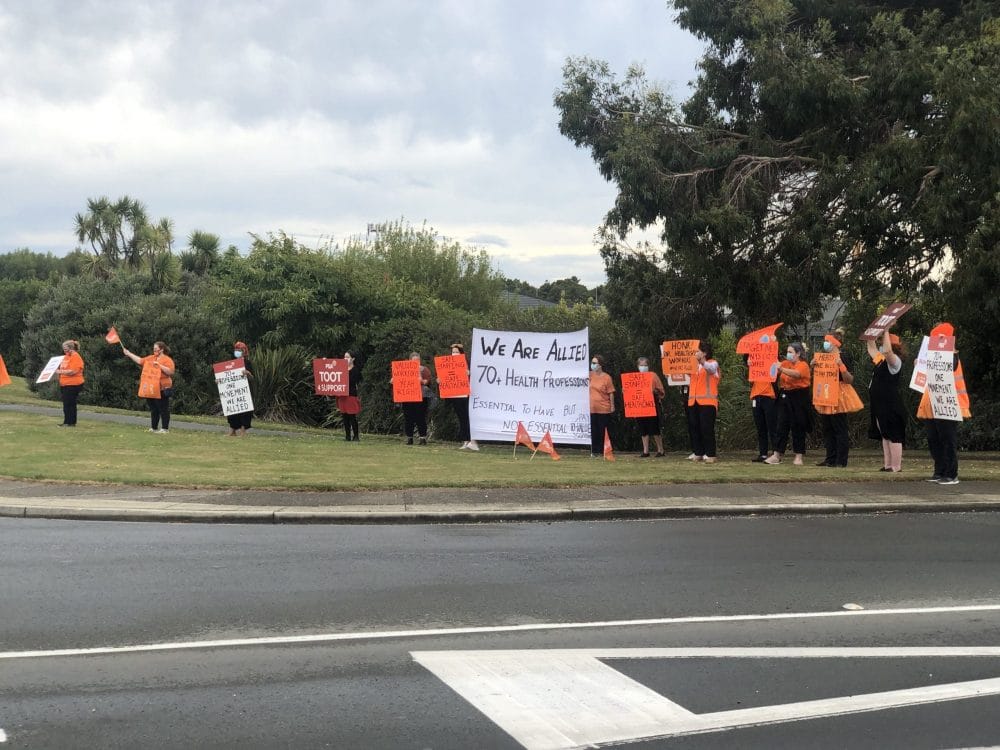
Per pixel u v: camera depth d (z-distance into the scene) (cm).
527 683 515
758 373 1608
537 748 427
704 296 1970
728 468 1477
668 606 685
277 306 2719
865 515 1103
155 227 6278
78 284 3766
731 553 874
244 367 1972
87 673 528
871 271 1783
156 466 1395
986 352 2155
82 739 432
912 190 1670
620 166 1828
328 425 2619
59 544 895
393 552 872
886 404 1427
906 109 1683
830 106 1744
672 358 1683
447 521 1053
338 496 1162
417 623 636
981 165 1520
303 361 2700
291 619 643
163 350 1919
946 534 974
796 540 940
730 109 2041
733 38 1917
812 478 1330
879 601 702
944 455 1321
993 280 1539
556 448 2006
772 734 444
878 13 1817
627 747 428
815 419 2167
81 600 686
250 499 1134
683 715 468
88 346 3194
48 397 3162
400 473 1368
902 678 527
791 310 1869
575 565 820
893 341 1461
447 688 507
